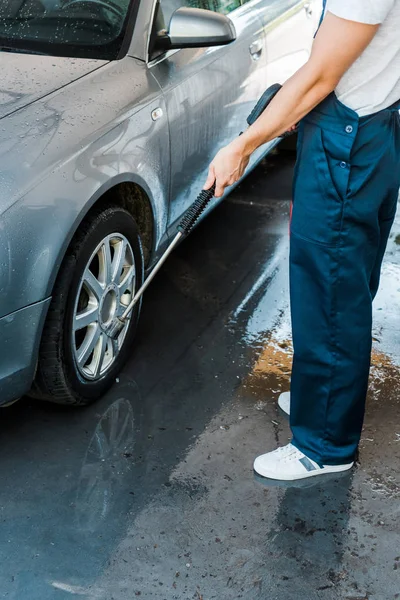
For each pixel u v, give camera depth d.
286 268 3.62
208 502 2.31
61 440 2.53
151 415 2.66
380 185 2.05
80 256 2.35
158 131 2.68
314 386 2.31
